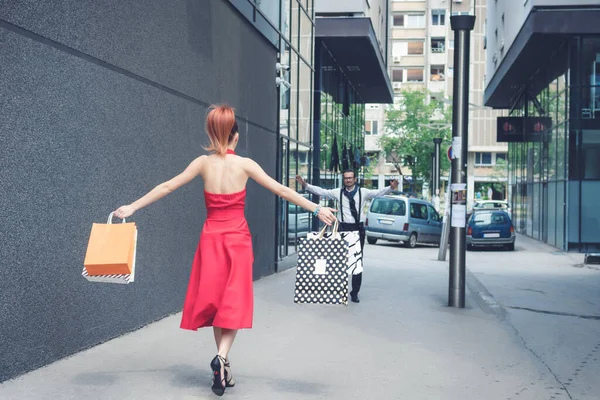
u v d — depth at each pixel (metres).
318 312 8.66
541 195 28.53
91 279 4.45
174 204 8.17
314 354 6.20
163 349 6.15
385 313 8.77
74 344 5.87
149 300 7.46
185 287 8.61
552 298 11.20
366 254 20.70
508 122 31.94
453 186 9.52
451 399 4.89
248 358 5.94
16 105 5.00
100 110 6.27
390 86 37.56
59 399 4.47
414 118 59.78
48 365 5.41
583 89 23.08
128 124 6.86
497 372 5.79
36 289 5.28
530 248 25.53
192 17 8.73
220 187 4.65
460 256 9.50
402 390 5.08
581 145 23.17
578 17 22.39
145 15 7.22
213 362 4.47
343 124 31.86
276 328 7.43
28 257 5.17
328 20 24.67
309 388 5.02
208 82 9.45
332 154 28.22
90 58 6.09
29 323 5.19
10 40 4.92
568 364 6.21
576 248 23.34
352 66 30.41
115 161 6.58
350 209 9.52
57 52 5.54
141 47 7.14
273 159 13.96
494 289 12.26
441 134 59.44
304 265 4.85
